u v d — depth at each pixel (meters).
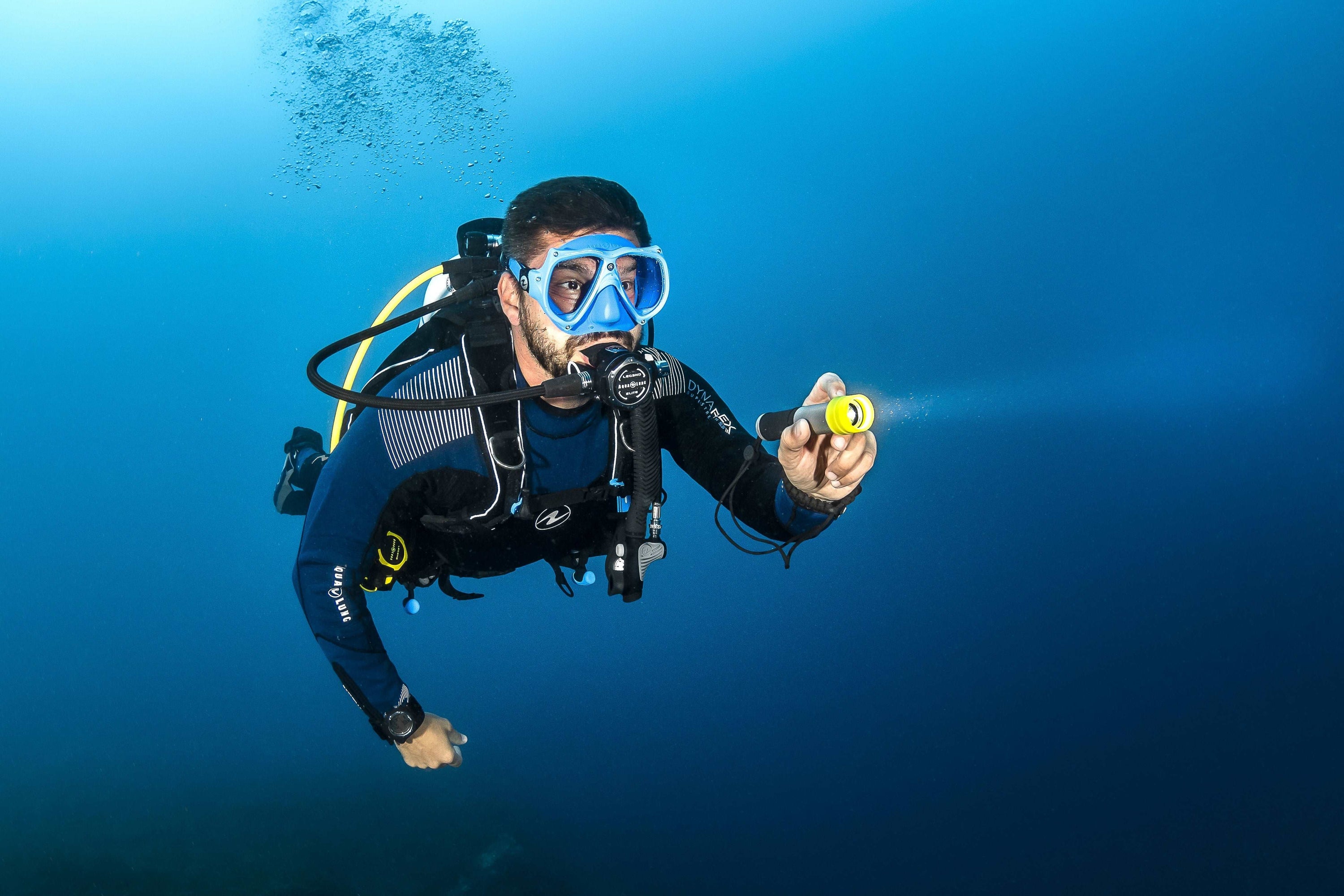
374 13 8.88
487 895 2.85
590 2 9.05
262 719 4.04
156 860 3.14
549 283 1.49
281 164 9.37
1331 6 6.99
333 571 1.59
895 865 2.79
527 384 1.67
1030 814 2.91
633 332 1.58
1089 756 3.03
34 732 4.00
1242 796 2.76
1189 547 3.91
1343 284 5.48
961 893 2.64
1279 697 3.12
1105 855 2.68
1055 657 3.52
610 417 1.76
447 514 1.74
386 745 3.64
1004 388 5.75
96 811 3.44
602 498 1.82
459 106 9.16
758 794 3.19
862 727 3.37
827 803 3.11
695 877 2.84
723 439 1.81
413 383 1.65
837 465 1.34
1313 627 3.22
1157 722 3.12
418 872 2.99
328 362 4.41
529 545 1.91
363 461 1.62
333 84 9.06
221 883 3.02
